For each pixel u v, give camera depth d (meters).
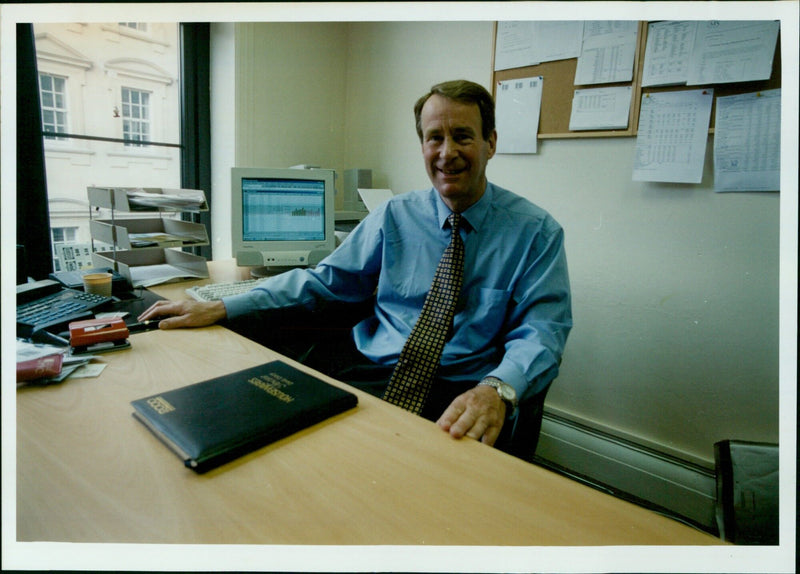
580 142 1.68
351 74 2.48
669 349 1.56
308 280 1.27
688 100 1.43
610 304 1.67
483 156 1.13
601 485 1.71
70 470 0.54
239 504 0.50
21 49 1.59
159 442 0.60
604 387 1.72
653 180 1.51
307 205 1.73
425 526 0.47
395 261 1.24
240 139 2.12
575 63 1.64
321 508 0.49
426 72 2.14
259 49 2.11
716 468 1.27
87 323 0.90
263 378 0.76
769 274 1.36
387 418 0.69
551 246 1.12
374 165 2.44
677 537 0.47
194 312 1.07
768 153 1.33
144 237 1.59
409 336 1.07
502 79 1.85
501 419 0.75
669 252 1.53
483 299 1.13
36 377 0.74
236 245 1.65
